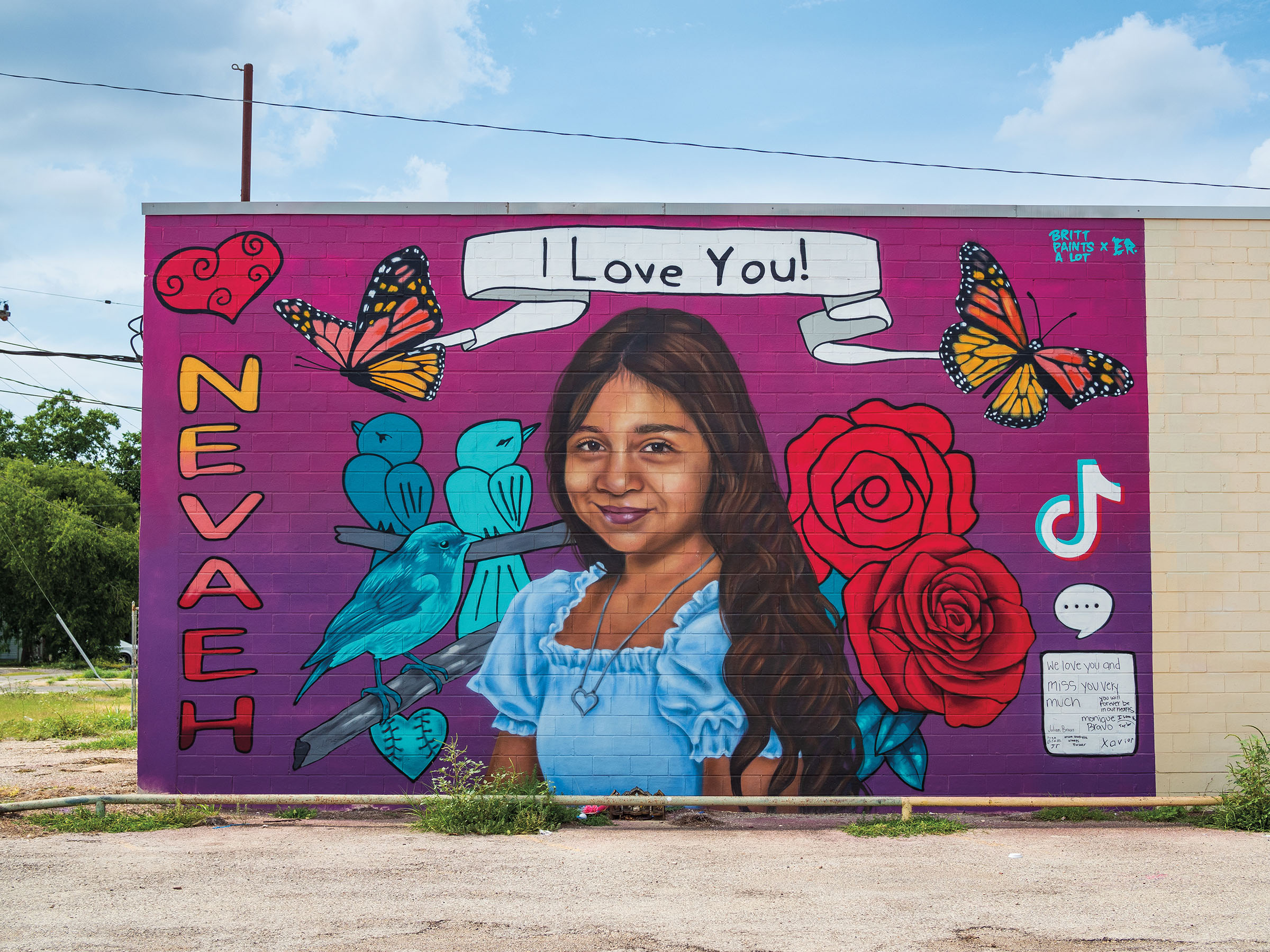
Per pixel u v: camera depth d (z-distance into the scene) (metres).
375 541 9.06
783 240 9.35
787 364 9.26
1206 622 9.14
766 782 8.91
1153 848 7.69
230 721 8.91
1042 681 9.06
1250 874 6.89
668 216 9.38
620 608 9.04
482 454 9.16
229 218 9.29
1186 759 9.04
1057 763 9.00
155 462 9.12
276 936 5.46
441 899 6.23
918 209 9.38
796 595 9.08
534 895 6.31
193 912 5.91
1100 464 9.24
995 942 5.40
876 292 9.33
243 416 9.15
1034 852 7.55
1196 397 9.30
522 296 9.28
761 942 5.40
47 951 5.19
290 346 9.20
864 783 8.93
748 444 9.19
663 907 6.06
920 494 9.18
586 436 9.18
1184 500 9.23
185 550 9.05
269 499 9.09
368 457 9.14
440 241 9.31
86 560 42.31
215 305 9.23
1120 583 9.15
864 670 9.03
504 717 8.94
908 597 9.09
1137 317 9.34
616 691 8.97
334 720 8.93
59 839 7.84
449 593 9.04
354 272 9.27
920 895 6.34
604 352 9.25
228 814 8.66
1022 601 9.12
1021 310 9.33
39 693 23.33
